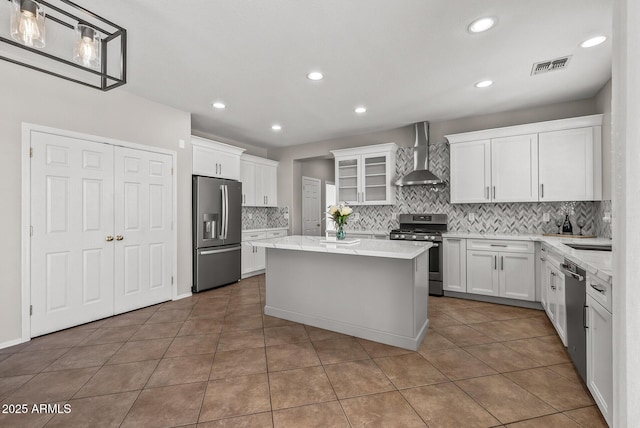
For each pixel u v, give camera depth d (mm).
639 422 670
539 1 1857
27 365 2205
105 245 3141
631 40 672
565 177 3428
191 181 4066
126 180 3316
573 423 1592
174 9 1933
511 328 2895
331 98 3482
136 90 3252
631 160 679
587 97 3480
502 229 4102
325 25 2107
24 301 2588
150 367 2182
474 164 3967
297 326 2977
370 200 4980
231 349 2475
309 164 6730
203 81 3021
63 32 2203
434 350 2447
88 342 2594
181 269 3924
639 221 664
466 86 3150
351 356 2354
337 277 2838
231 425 1592
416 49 2422
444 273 3994
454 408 1725
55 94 2770
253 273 5316
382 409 1720
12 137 2521
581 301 1886
